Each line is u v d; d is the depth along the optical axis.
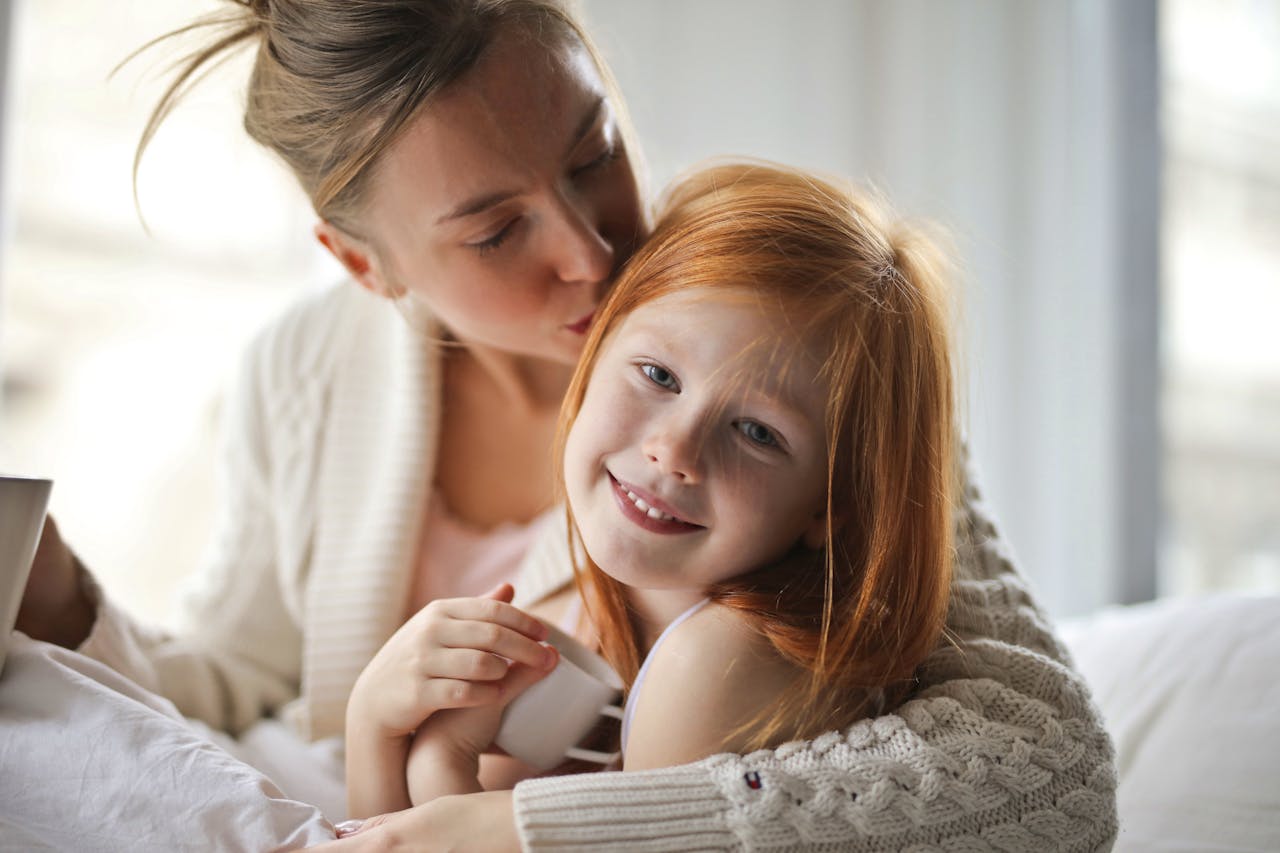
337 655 1.13
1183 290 2.37
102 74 2.33
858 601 0.78
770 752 0.70
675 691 0.75
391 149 0.86
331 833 0.69
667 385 0.78
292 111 0.94
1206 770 0.97
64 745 0.70
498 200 0.86
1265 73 2.39
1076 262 2.38
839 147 2.49
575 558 0.92
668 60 2.38
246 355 1.29
